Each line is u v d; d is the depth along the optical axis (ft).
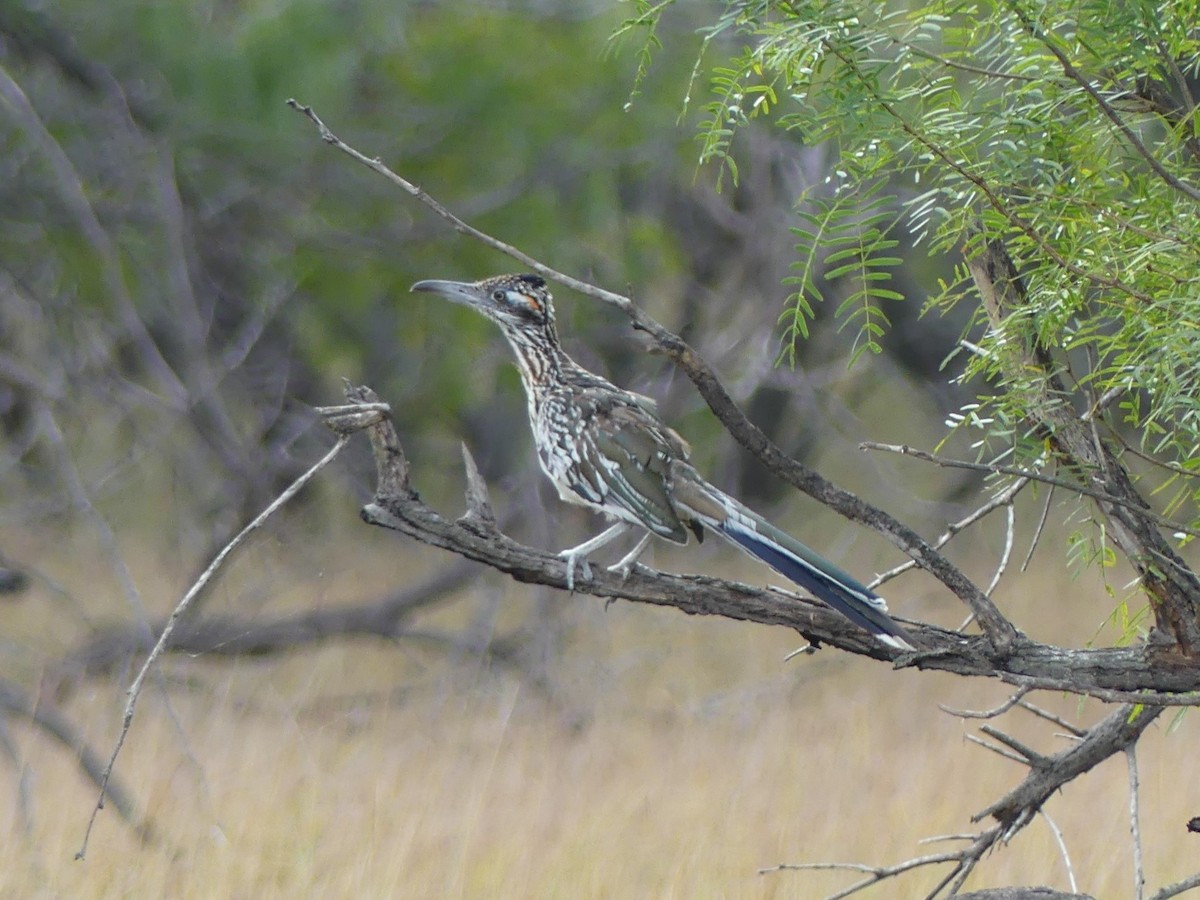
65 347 50.88
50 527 55.88
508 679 53.67
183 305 50.85
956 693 54.39
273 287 54.70
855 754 45.42
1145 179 18.02
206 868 34.65
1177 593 18.51
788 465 17.99
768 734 48.26
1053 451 18.84
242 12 54.60
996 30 17.56
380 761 44.27
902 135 17.12
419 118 55.31
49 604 54.65
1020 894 19.94
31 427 53.26
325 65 53.26
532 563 18.98
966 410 18.71
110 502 56.34
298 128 53.36
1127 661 18.74
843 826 38.60
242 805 38.65
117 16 53.06
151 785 39.29
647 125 56.03
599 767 44.80
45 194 52.70
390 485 18.38
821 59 16.83
